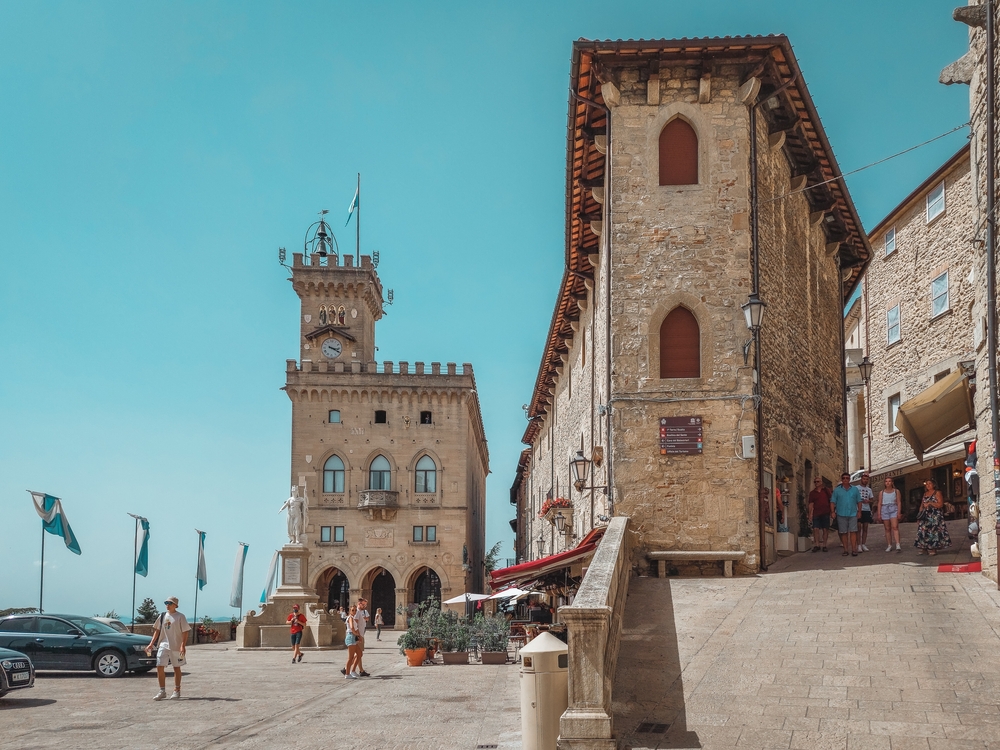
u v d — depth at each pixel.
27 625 24.11
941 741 10.29
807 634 14.95
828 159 27.09
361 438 66.69
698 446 21.72
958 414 24.36
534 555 60.53
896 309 40.31
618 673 13.56
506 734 13.44
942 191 36.19
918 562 20.33
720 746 10.56
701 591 19.22
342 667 28.06
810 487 27.67
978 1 18.20
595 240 28.25
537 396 51.62
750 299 21.03
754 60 22.42
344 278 73.44
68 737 13.80
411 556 65.44
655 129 22.98
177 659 18.92
